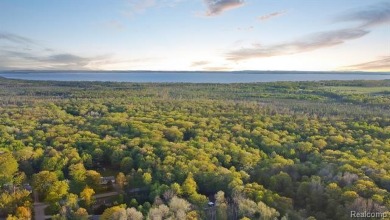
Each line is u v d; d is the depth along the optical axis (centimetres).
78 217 9112
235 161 13262
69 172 11862
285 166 12125
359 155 13325
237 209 9425
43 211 9850
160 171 11756
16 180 11175
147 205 9838
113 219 8812
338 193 9675
